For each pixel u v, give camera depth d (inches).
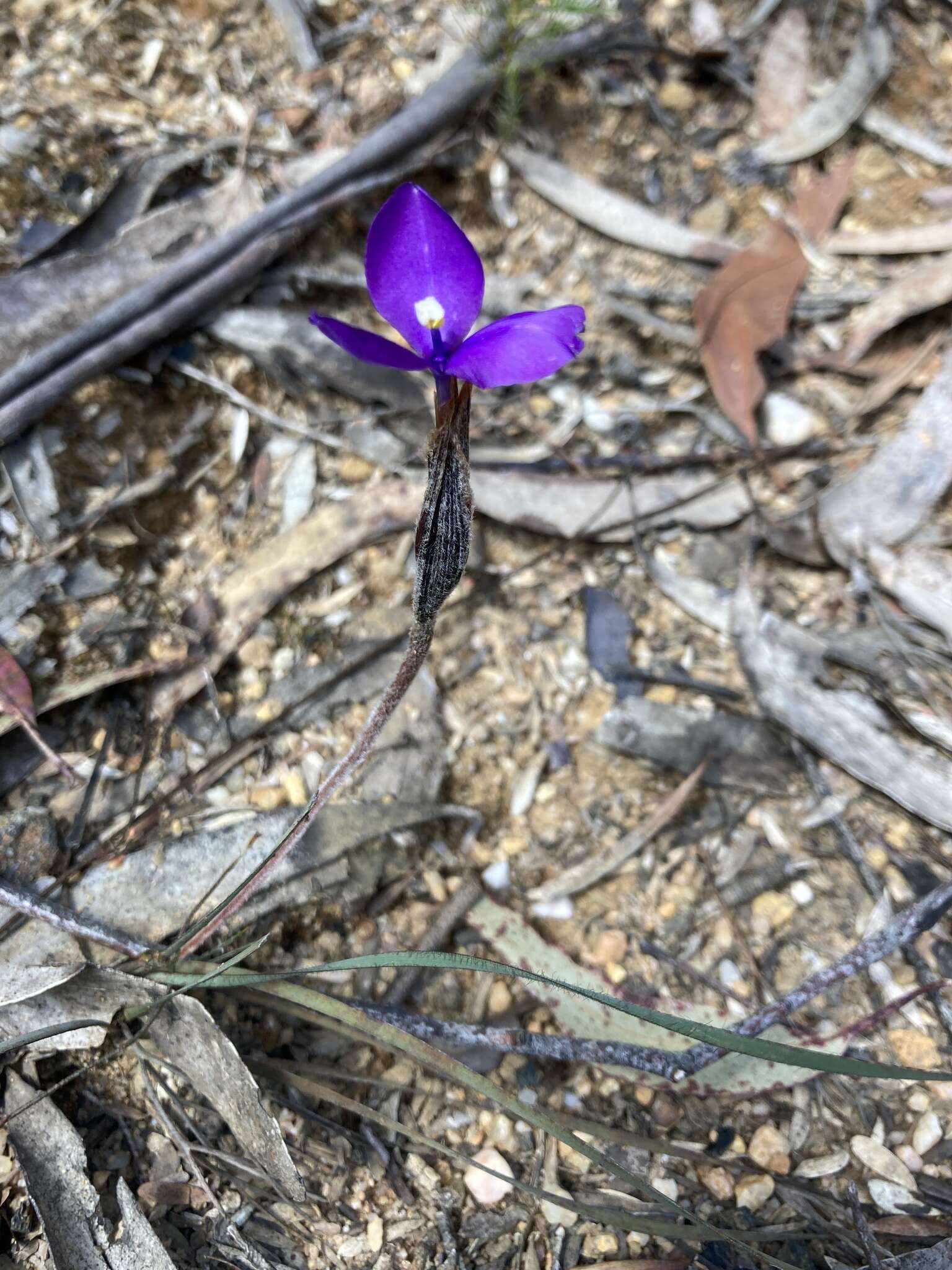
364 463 15.4
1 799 12.4
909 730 14.0
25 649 12.9
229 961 9.8
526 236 17.3
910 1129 11.8
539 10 16.4
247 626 14.1
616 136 18.1
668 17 18.8
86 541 13.8
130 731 13.3
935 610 14.7
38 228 15.1
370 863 12.7
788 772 14.1
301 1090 11.4
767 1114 11.9
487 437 16.0
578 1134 11.6
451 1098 11.7
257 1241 10.7
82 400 14.3
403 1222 11.0
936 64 18.9
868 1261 10.6
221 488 15.1
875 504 15.4
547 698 14.6
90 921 11.3
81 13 17.2
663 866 13.5
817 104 18.4
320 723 13.7
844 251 17.6
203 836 12.2
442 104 16.5
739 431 16.4
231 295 15.3
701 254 17.3
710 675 14.8
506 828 13.7
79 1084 11.1
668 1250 10.9
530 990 12.4
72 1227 10.2
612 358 16.7
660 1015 8.4
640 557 15.6
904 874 13.4
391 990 12.2
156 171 15.9
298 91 17.3
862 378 16.8
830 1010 12.5
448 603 15.1
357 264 16.4
